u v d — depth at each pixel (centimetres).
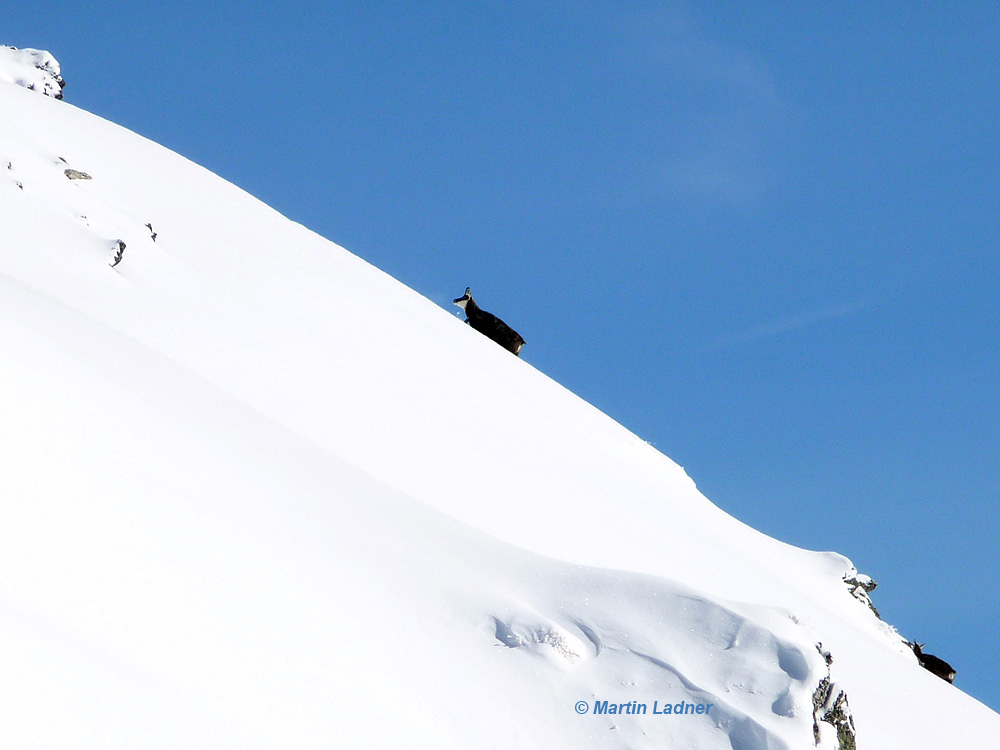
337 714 521
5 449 557
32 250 1270
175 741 421
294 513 723
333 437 1158
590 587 743
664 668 666
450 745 556
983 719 1275
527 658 664
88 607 478
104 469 608
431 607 690
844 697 668
